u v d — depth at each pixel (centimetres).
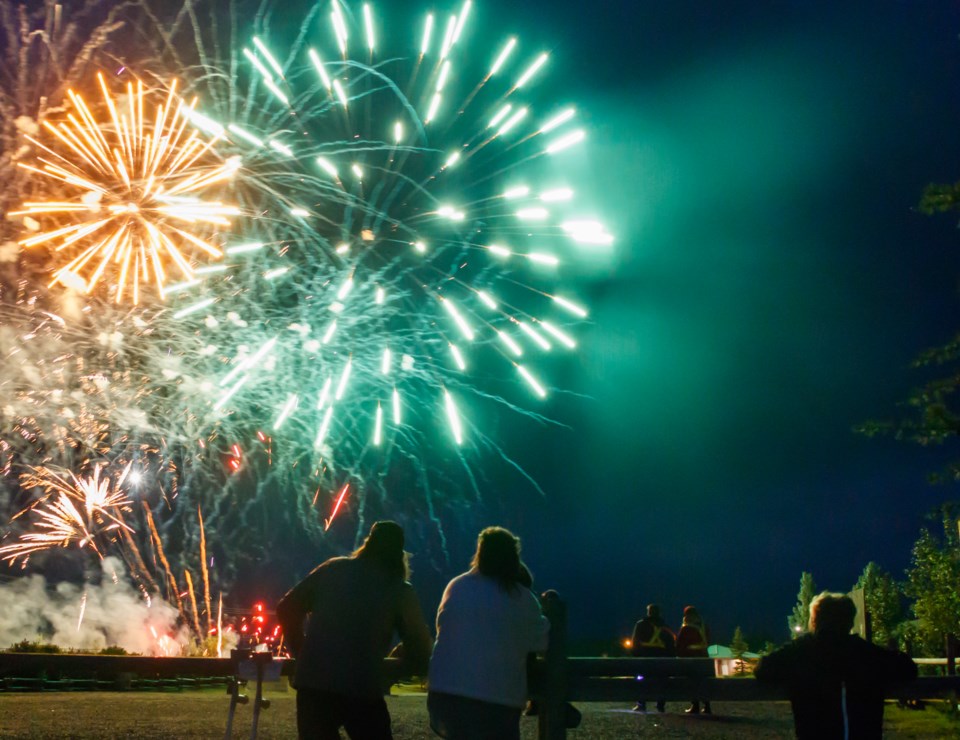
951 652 1770
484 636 493
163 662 654
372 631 506
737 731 1150
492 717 484
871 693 502
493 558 514
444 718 486
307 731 497
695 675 597
